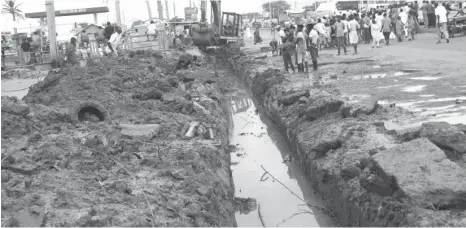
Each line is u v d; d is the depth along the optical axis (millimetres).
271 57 29969
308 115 11023
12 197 5570
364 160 6828
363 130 8898
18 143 8172
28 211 5203
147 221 5336
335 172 7945
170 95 13391
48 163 6922
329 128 9617
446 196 5324
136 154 7934
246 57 29656
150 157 7805
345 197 7078
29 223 5023
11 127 8938
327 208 7973
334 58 23781
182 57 21812
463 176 5523
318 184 8547
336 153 8570
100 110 10914
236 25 37438
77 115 10828
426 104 11023
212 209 6402
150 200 5930
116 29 28328
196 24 36719
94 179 6547
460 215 5125
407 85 13742
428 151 5984
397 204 5520
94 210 5344
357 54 24359
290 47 19891
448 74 14891
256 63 25953
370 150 7133
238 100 20078
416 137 7359
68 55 22094
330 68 19906
